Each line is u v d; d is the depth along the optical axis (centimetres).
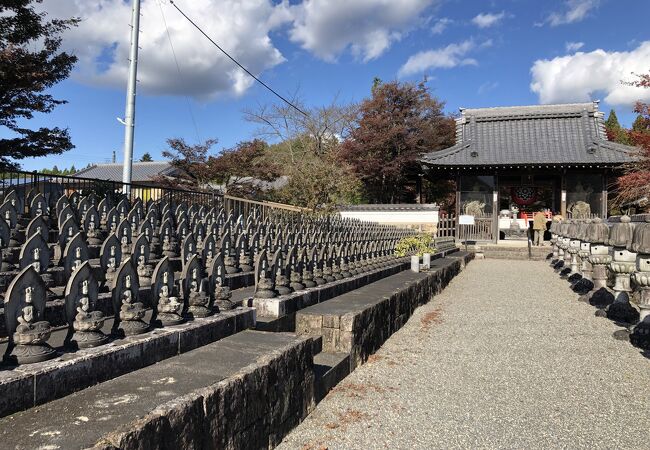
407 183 2931
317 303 616
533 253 2089
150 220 622
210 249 610
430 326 785
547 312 912
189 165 1848
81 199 670
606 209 2241
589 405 450
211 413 269
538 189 2495
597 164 2131
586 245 1146
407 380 514
